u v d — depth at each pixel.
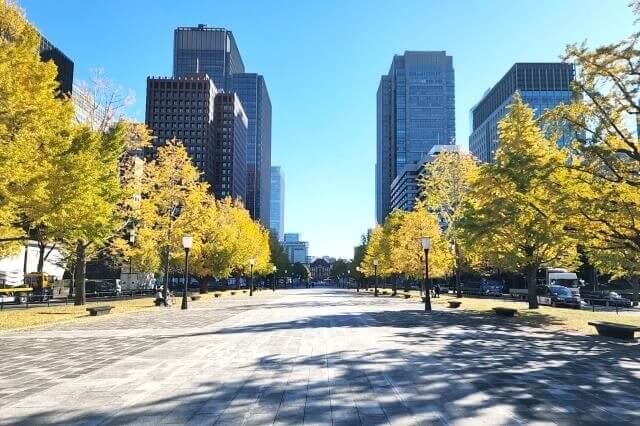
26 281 42.69
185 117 143.88
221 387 8.43
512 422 6.46
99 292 46.81
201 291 55.34
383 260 61.50
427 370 9.93
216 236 50.69
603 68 17.61
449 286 88.06
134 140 33.09
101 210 23.09
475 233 25.45
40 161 19.34
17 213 20.17
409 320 21.44
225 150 168.50
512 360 11.24
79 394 7.96
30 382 8.85
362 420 6.52
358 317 23.06
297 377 9.23
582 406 7.27
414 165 148.00
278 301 40.88
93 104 31.80
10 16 20.72
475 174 28.98
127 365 10.50
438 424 6.36
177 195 34.62
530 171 20.92
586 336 16.03
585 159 18.70
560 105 19.14
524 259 25.02
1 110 17.70
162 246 35.19
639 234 18.06
